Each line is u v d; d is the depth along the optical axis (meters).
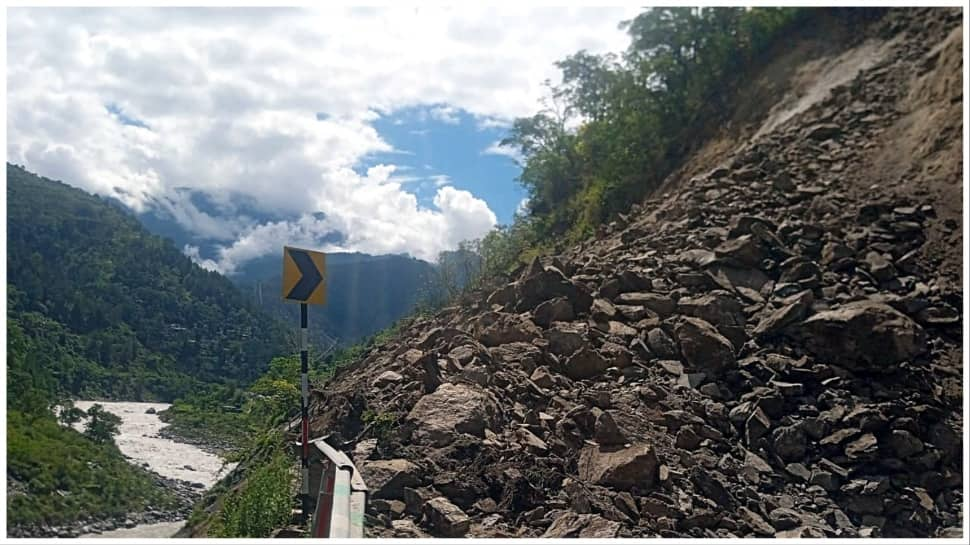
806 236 10.77
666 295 9.84
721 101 18.83
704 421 7.59
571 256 13.70
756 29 19.58
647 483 6.21
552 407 7.58
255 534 5.89
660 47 20.59
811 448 7.28
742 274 10.07
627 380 8.20
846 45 17.34
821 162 13.28
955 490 6.93
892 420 7.38
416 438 6.67
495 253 19.47
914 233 10.59
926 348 8.52
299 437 8.02
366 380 9.30
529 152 25.45
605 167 19.77
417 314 15.83
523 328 9.21
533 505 5.86
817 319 8.52
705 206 12.38
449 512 5.53
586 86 24.50
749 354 8.61
